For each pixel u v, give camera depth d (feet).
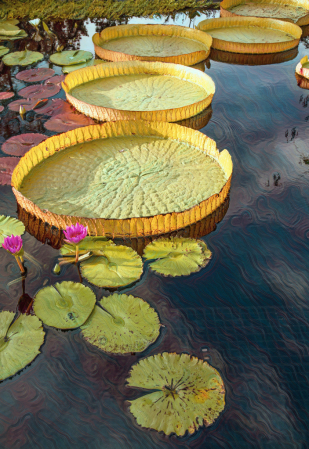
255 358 5.32
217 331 5.60
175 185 7.95
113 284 6.09
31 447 4.43
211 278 6.32
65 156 8.79
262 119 10.77
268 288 6.22
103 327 5.50
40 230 7.02
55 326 5.50
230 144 9.64
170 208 7.33
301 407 4.84
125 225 6.79
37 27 15.61
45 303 5.77
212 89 11.37
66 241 6.78
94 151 9.02
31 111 10.68
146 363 5.15
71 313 5.65
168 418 4.65
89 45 15.25
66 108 10.87
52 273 6.28
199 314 5.80
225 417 4.71
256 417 4.73
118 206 7.36
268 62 14.44
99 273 6.26
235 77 13.12
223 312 5.85
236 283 6.27
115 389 4.91
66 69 13.00
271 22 17.47
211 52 15.23
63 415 4.69
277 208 7.73
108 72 12.59
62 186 7.87
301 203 7.86
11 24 16.57
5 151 8.91
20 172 7.89
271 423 4.68
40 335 5.42
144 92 11.76
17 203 7.56
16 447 4.43
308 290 6.21
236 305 5.95
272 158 9.16
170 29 16.35
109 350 5.26
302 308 5.96
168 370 5.09
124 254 6.59
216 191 7.79
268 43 14.89
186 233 7.12
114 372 5.08
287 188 8.23
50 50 14.62
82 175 8.21
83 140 9.25
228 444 4.48
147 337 5.45
